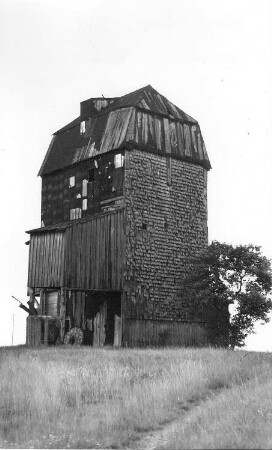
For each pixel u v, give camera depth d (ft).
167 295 138.21
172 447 43.16
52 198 160.76
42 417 55.72
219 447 40.32
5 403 60.39
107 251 132.26
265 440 42.42
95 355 96.37
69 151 157.99
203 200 151.23
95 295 135.54
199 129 155.12
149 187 140.36
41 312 138.82
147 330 133.08
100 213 135.03
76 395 63.57
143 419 54.24
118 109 145.79
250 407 53.11
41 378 67.41
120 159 139.03
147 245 136.77
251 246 140.77
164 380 68.90
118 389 67.36
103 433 50.65
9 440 49.42
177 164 147.23
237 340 138.51
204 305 141.08
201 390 65.36
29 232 138.72
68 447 47.14
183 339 139.33
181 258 142.82
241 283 139.54
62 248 131.95
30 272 137.69
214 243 142.61
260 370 73.41
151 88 152.25
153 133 144.25
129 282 131.85
